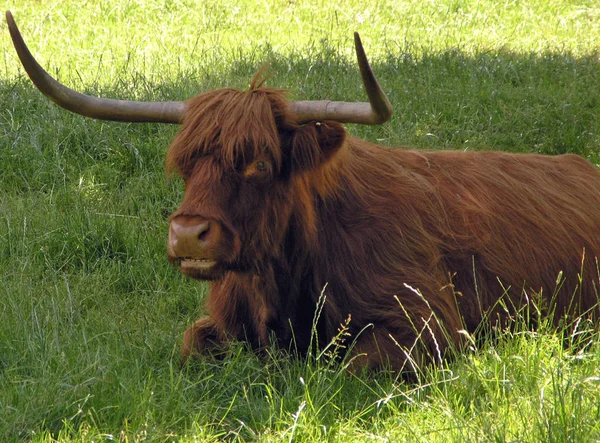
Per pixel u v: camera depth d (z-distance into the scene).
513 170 20.33
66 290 21.00
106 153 28.11
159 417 15.03
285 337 17.95
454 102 32.78
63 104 16.83
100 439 14.15
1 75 34.50
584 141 30.67
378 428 14.54
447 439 13.64
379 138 29.52
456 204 18.73
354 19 48.81
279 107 16.33
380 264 17.36
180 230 15.40
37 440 14.12
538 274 19.12
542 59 39.62
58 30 45.41
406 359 16.84
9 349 17.45
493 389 15.45
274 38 44.53
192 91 31.44
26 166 27.42
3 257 22.66
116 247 23.70
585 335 18.81
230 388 16.59
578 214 20.30
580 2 54.38
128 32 45.34
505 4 52.75
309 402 14.81
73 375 15.91
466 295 18.31
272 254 16.77
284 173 16.50
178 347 18.56
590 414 13.91
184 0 51.16
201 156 15.94
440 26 47.44
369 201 17.67
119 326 19.39
